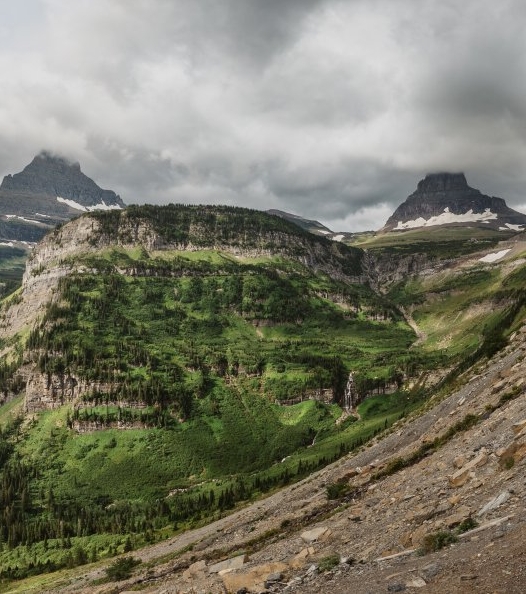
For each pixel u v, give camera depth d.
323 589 25.55
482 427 47.12
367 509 43.41
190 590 36.56
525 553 19.16
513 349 87.62
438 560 22.52
